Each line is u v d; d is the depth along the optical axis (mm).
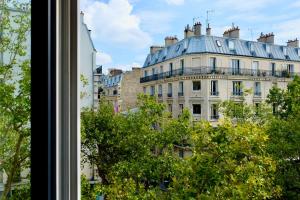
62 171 776
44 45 718
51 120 733
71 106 801
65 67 785
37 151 713
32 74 720
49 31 723
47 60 719
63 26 781
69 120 789
